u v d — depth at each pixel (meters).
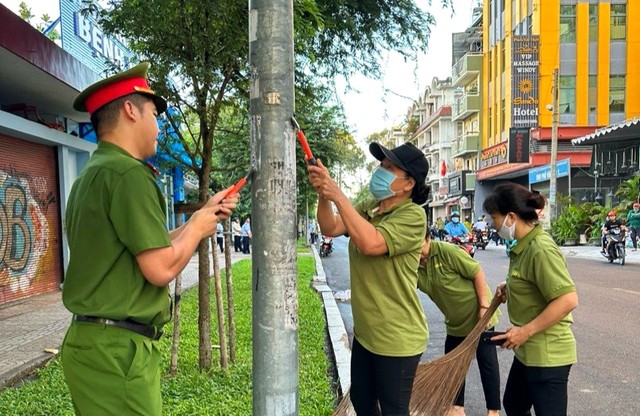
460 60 33.56
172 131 4.45
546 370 2.42
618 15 25.14
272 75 1.79
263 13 1.79
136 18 3.58
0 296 7.79
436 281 3.39
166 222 1.92
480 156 31.86
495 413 3.49
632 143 19.88
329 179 2.09
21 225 8.38
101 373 1.77
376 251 2.18
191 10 3.47
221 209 1.92
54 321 6.82
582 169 24.94
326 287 9.85
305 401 3.78
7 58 6.47
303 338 5.71
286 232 1.82
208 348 4.38
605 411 3.93
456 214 13.41
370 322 2.32
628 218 17.00
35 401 3.79
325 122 8.28
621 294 8.82
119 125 1.92
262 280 1.82
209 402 3.67
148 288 1.86
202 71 3.65
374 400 2.50
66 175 9.72
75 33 9.17
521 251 2.54
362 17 5.29
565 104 25.42
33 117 8.99
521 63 25.20
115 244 1.80
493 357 3.48
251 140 1.84
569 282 2.34
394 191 2.36
